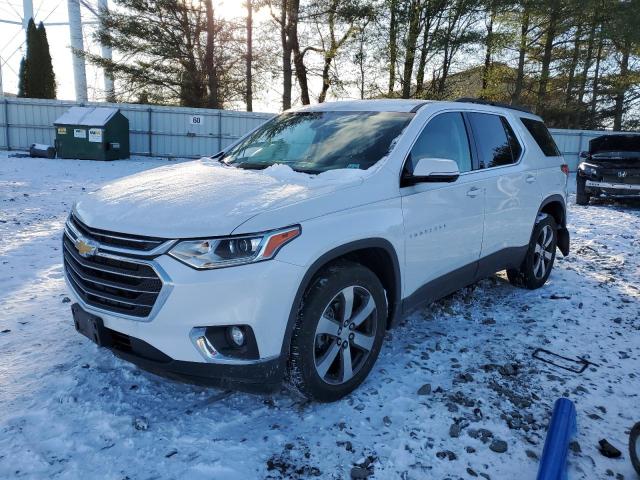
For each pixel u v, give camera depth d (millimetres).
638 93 35219
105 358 3572
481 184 4199
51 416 2904
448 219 3826
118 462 2570
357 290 3141
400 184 3475
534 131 5359
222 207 2801
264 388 2783
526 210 4887
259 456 2643
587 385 3443
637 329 4402
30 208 9250
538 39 29875
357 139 3785
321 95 30438
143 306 2658
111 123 21406
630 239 8164
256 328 2643
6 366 3430
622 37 28578
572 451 2762
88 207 3135
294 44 28656
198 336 2609
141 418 2891
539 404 3197
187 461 2588
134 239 2684
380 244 3221
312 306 2844
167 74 31031
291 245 2723
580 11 27781
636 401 3273
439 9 26234
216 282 2561
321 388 2982
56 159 20875
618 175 11578
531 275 5238
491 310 4770
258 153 4102
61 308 4477
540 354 3881
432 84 28609
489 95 31062
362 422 2943
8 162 18500
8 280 5156
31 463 2541
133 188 3279
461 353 3850
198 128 24094
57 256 6156
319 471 2553
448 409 3090
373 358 3314
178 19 29203
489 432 2887
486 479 2551
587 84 34125
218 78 30188
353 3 25672
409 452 2709
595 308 4875
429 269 3732
